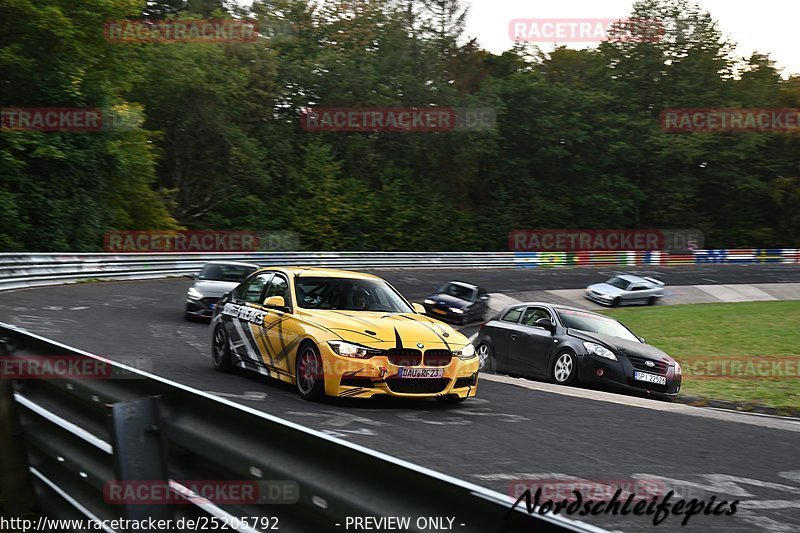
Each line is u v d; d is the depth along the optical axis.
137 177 40.72
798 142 80.56
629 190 77.62
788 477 6.27
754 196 81.81
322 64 66.19
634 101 80.81
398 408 8.65
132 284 30.73
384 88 67.25
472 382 9.02
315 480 2.90
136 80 39.59
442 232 66.25
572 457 6.62
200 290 19.50
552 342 13.53
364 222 61.31
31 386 5.46
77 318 17.52
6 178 32.72
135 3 36.72
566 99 76.75
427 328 8.96
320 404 8.52
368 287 9.98
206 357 12.60
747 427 8.84
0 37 33.06
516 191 76.38
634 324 30.09
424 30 73.50
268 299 9.33
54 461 5.00
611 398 10.97
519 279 47.62
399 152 71.06
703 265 65.62
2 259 23.59
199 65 52.12
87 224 35.97
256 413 3.20
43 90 33.62
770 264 69.25
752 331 27.70
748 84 86.38
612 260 62.78
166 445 3.78
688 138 77.50
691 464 6.60
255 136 61.88
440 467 5.99
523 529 2.20
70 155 34.44
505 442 7.09
